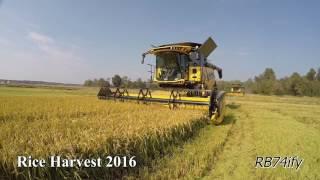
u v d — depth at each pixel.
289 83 83.19
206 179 5.16
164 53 13.16
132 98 12.95
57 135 5.57
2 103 14.39
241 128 11.02
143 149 6.16
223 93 11.62
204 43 13.00
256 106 26.14
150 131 6.70
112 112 10.25
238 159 6.48
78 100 16.72
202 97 10.85
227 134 9.35
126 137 5.88
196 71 12.74
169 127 7.38
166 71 13.26
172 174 5.18
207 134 9.24
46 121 7.74
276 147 7.72
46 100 16.81
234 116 15.48
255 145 7.95
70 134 5.79
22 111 10.64
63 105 13.13
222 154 6.91
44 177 4.45
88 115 9.59
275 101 40.44
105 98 14.39
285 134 9.86
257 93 82.81
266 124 12.52
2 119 8.84
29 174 4.28
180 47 12.58
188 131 8.54
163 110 10.53
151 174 5.19
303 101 43.22
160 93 11.88
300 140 8.85
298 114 18.88
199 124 9.95
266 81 84.00
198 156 6.38
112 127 6.68
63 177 4.57
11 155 4.30
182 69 12.86
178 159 6.09
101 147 5.25
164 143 7.05
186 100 10.90
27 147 4.68
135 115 9.05
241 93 38.41
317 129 11.86
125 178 5.13
